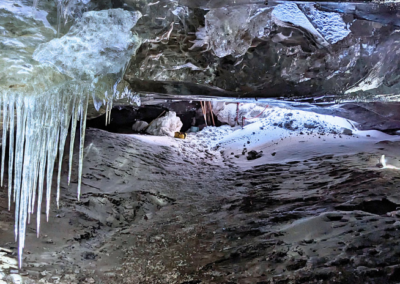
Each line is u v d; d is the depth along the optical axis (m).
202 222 6.70
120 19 3.84
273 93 5.86
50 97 4.58
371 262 4.38
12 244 5.21
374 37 4.64
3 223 5.80
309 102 7.03
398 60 4.91
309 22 4.29
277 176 9.00
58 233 5.93
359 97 6.10
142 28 4.18
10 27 3.68
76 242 5.80
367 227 5.18
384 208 6.00
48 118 4.71
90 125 15.16
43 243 5.50
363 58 4.90
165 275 4.90
